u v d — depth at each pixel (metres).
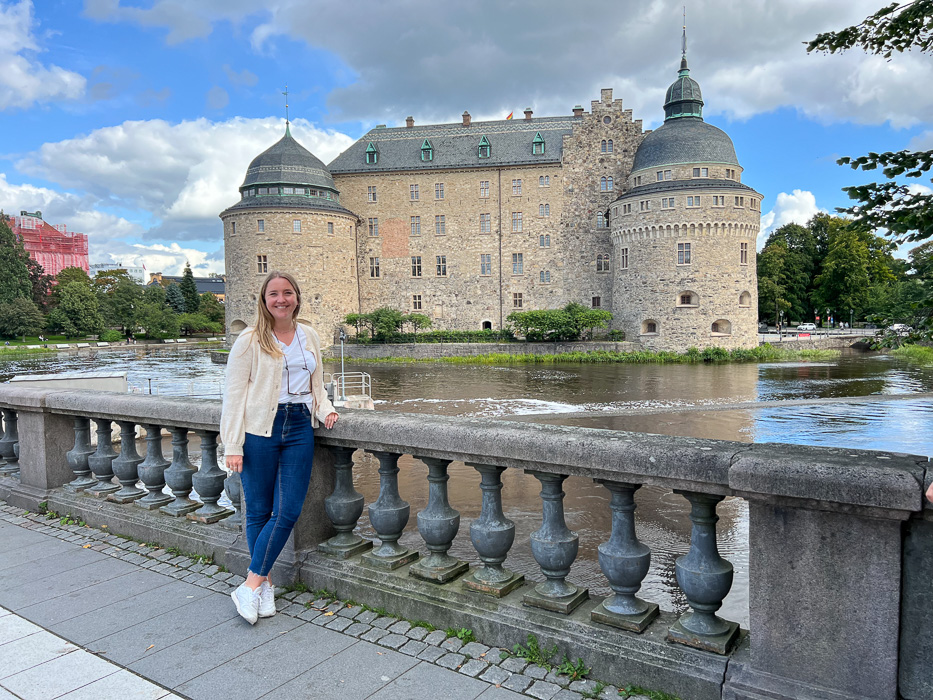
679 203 58.75
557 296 68.81
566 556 3.40
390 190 71.06
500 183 69.50
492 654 3.36
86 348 89.50
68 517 6.06
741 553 10.48
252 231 64.44
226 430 3.87
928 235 4.41
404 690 3.06
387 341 65.50
